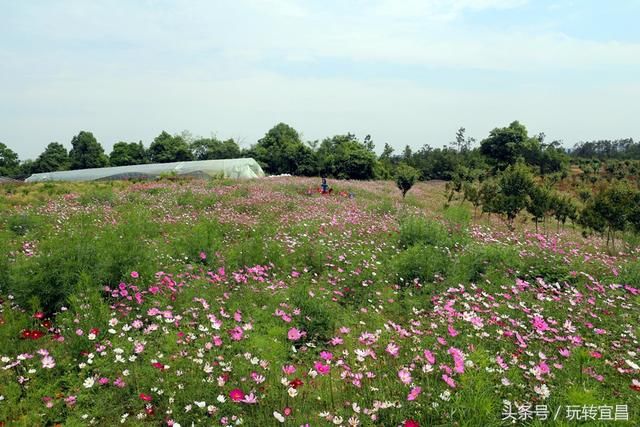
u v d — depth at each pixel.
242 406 3.11
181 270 5.98
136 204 14.03
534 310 5.06
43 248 6.36
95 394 3.25
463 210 13.14
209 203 14.48
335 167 46.28
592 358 3.81
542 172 52.66
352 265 6.68
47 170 65.81
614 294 5.89
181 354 3.66
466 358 3.43
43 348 3.96
